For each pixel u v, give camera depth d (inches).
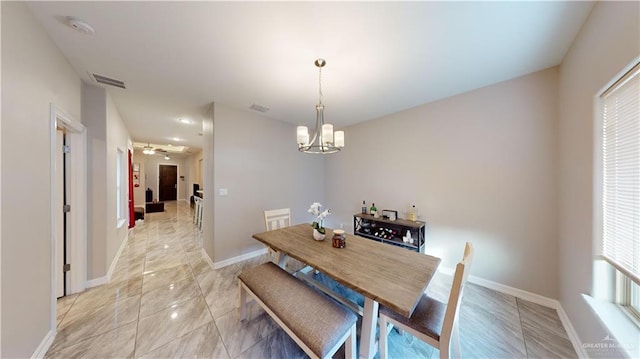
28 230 52.0
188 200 414.9
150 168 394.0
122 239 143.5
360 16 54.5
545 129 78.5
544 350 59.4
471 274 96.8
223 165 118.1
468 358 56.9
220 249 116.7
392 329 67.6
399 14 53.7
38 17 54.6
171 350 59.3
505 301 82.0
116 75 85.5
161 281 99.5
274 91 99.5
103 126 97.3
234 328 68.0
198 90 99.0
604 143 52.1
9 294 45.9
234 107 121.5
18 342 48.4
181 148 311.7
